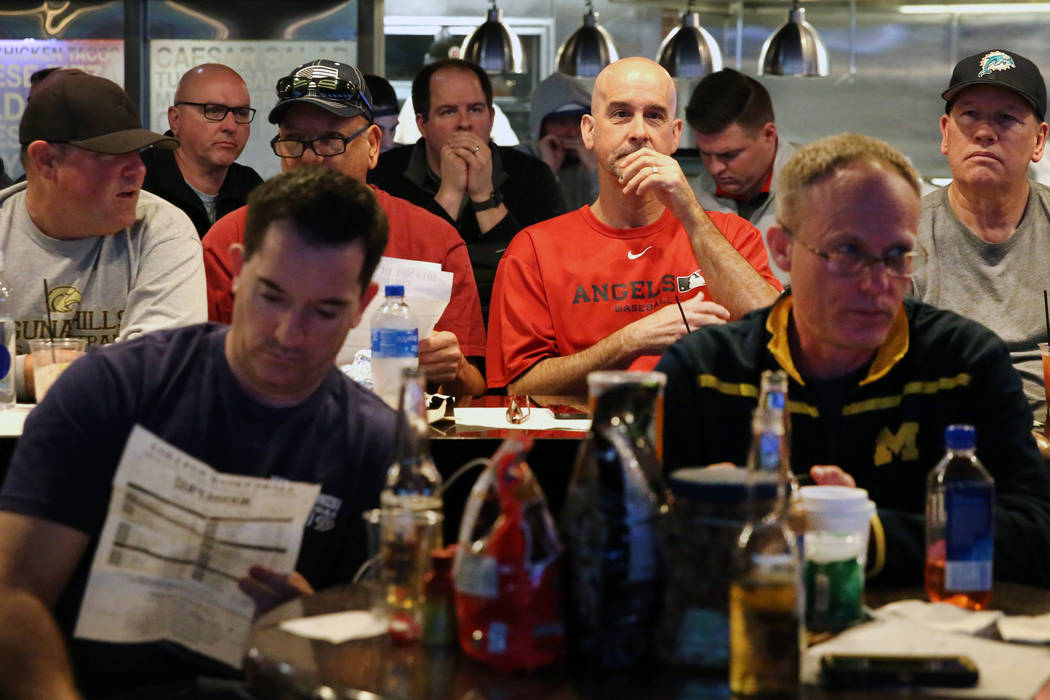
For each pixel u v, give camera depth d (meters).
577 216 3.21
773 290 2.93
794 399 1.65
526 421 2.31
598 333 3.08
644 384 1.15
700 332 1.74
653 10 6.12
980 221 3.17
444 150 3.94
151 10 5.53
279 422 1.58
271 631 1.21
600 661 1.11
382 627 1.23
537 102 5.48
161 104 5.59
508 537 1.12
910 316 1.67
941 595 1.35
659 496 1.14
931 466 1.62
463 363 3.00
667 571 1.13
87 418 1.54
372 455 1.62
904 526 1.43
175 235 2.81
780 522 1.10
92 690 1.55
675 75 5.26
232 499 1.54
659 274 3.10
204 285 2.84
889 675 1.08
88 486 1.54
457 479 2.13
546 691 1.06
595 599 1.11
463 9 5.96
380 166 4.27
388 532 1.21
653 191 3.12
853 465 1.64
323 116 3.11
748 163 4.20
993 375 1.60
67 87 2.67
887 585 1.43
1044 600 1.37
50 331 2.72
